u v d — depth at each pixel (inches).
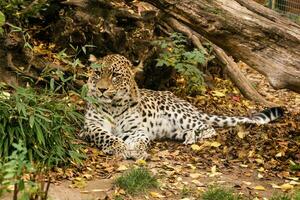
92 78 511.5
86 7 591.8
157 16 597.6
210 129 536.7
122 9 587.2
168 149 513.0
